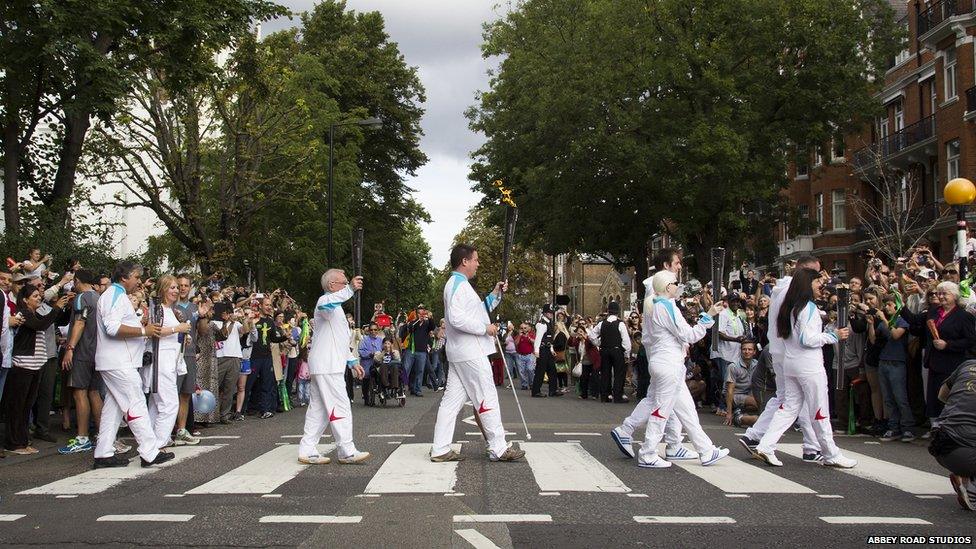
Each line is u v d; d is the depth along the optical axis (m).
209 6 20.58
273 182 30.84
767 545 5.48
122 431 12.36
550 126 34.56
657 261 9.09
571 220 37.53
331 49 45.69
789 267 14.45
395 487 7.44
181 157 27.31
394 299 57.81
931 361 10.70
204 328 13.19
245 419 15.45
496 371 29.83
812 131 33.00
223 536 5.65
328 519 6.15
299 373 19.11
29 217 19.73
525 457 9.37
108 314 8.73
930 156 37.84
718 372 15.70
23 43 17.70
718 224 34.25
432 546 5.39
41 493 7.27
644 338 8.97
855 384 12.61
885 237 36.00
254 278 37.12
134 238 44.09
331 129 30.66
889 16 34.91
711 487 7.55
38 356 10.35
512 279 65.19
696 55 31.97
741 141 30.77
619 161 33.19
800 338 8.67
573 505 6.70
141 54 19.72
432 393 24.38
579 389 23.19
